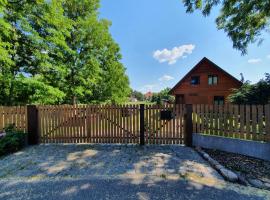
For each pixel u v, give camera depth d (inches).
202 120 254.5
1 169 177.3
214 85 938.1
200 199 122.6
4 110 277.6
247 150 213.0
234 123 228.2
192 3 294.8
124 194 129.1
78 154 221.9
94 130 276.8
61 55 443.8
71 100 534.0
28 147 256.4
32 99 405.7
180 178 154.3
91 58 553.3
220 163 188.9
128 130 273.0
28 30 370.9
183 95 1048.8
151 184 143.8
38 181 150.7
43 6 379.2
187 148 247.8
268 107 201.6
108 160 200.2
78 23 515.8
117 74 707.4
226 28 337.1
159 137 268.4
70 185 143.3
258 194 129.4
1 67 370.6
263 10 283.4
